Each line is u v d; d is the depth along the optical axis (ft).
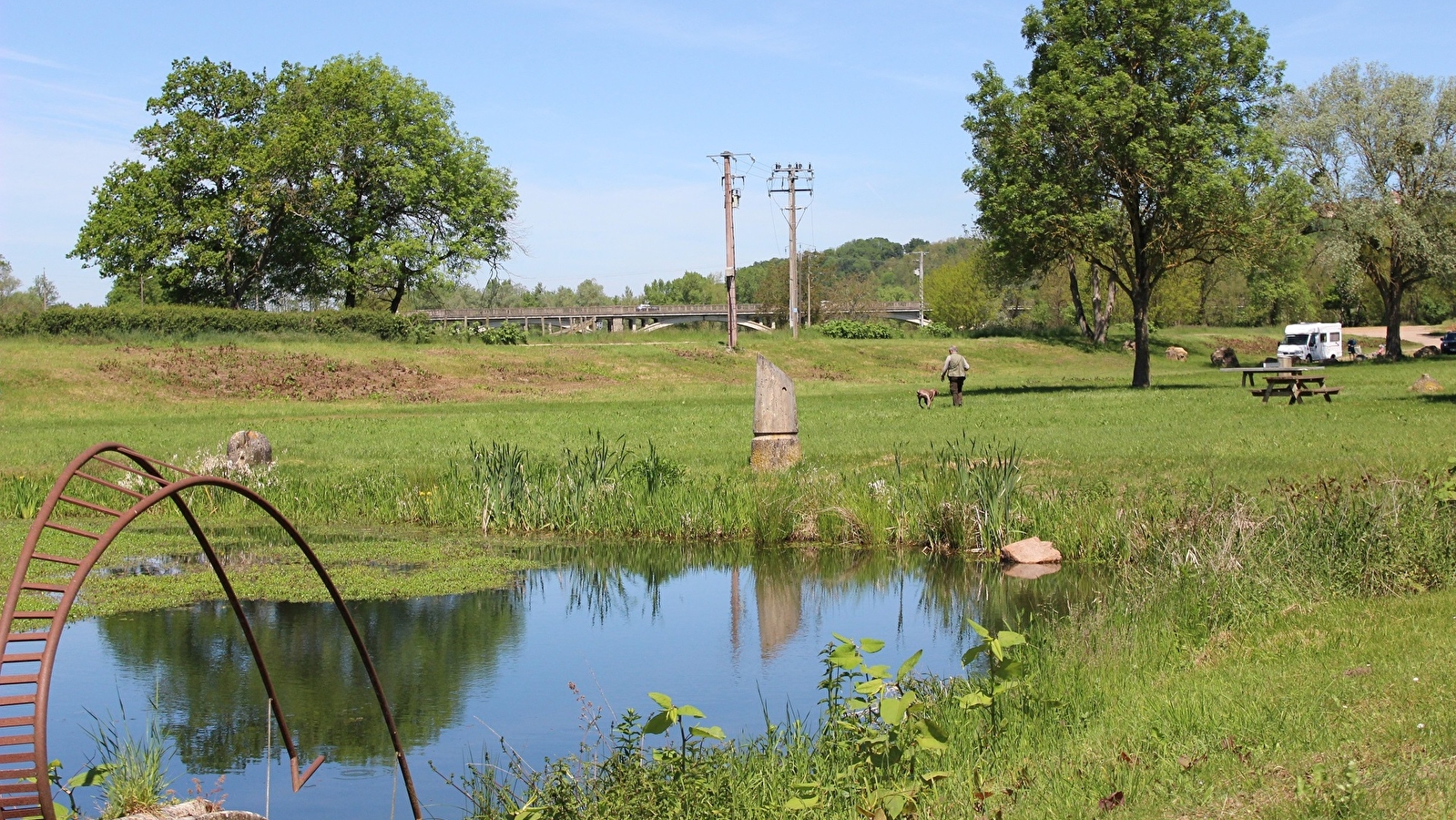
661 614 46.47
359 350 185.16
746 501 62.85
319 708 34.47
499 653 40.50
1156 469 66.80
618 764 24.73
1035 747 24.84
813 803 21.31
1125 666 30.30
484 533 64.49
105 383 152.25
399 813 26.86
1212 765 21.04
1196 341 282.97
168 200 207.31
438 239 232.73
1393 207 210.38
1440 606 32.55
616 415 129.18
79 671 37.91
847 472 70.74
